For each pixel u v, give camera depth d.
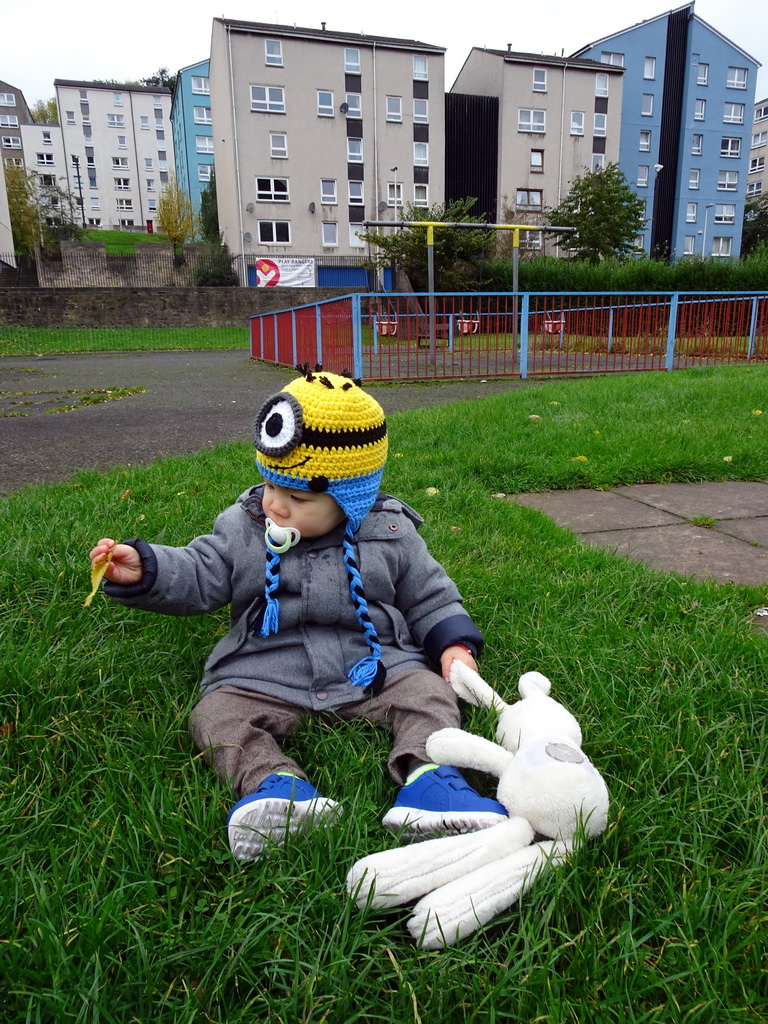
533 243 36.62
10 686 1.71
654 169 41.72
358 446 1.62
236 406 8.16
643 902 1.19
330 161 35.50
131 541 1.62
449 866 1.16
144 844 1.30
